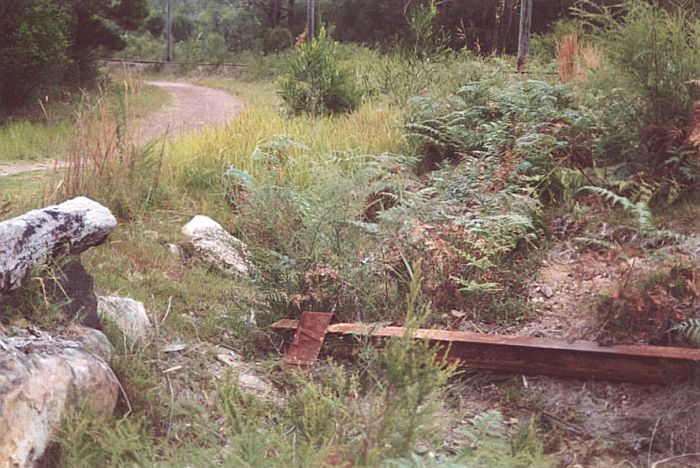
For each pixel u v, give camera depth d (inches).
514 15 746.2
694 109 240.1
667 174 247.3
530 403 170.6
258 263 210.4
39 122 740.0
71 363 146.4
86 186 285.1
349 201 215.0
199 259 259.1
